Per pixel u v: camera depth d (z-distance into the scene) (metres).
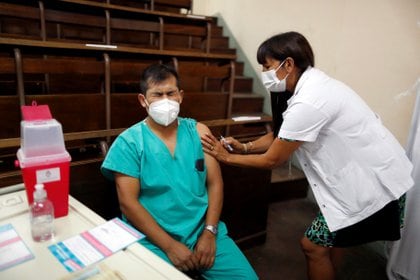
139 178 1.15
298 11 2.83
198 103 2.10
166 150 1.17
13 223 0.88
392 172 1.23
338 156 1.24
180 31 2.76
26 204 0.97
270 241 2.17
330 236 1.32
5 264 0.72
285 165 2.99
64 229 0.87
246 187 1.86
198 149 1.24
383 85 2.13
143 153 1.14
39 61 1.53
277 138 1.22
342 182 1.25
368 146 1.22
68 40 2.67
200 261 1.14
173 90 1.18
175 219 1.18
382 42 2.11
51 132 0.87
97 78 2.26
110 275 0.70
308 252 1.42
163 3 3.52
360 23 2.26
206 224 1.22
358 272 1.91
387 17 2.06
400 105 2.03
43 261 0.73
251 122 1.98
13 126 1.53
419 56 1.90
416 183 1.62
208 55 2.23
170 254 1.11
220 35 3.93
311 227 1.40
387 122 2.13
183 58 2.18
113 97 1.77
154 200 1.18
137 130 1.19
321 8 2.59
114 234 0.85
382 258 2.05
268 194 2.02
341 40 2.42
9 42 1.51
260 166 1.29
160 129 1.21
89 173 1.34
